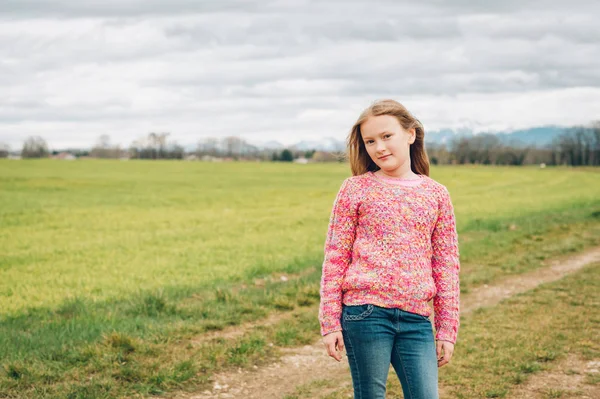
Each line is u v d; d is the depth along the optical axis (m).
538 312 8.62
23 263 14.75
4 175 58.78
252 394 5.60
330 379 6.00
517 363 6.27
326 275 3.18
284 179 67.19
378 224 3.11
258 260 14.21
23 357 5.86
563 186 53.56
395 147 3.18
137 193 43.16
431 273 3.17
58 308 8.87
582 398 5.43
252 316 8.05
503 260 13.28
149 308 8.29
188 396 5.45
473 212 26.45
